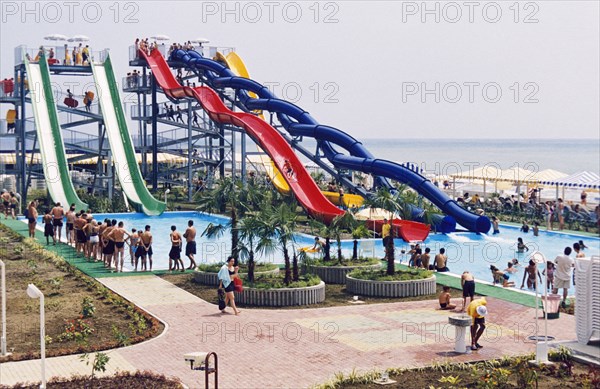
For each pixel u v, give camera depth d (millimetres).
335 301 32531
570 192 74375
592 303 24812
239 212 37844
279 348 25016
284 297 31469
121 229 38969
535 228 55344
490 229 58031
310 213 54875
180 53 78812
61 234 51688
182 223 61594
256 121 64750
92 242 41938
